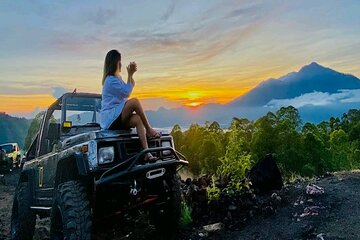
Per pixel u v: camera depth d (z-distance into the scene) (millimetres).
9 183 19703
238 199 5086
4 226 8086
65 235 3822
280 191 5250
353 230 3793
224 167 5777
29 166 6355
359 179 5195
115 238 5113
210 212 5082
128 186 4211
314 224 4141
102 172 4004
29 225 5820
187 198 5367
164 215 4965
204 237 4570
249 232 4414
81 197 4020
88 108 5633
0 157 24547
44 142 6035
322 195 4789
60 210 4020
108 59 4668
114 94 4504
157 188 4805
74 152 4230
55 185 4641
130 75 4723
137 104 4289
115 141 4148
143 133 4230
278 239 4070
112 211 4414
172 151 4379
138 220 5352
